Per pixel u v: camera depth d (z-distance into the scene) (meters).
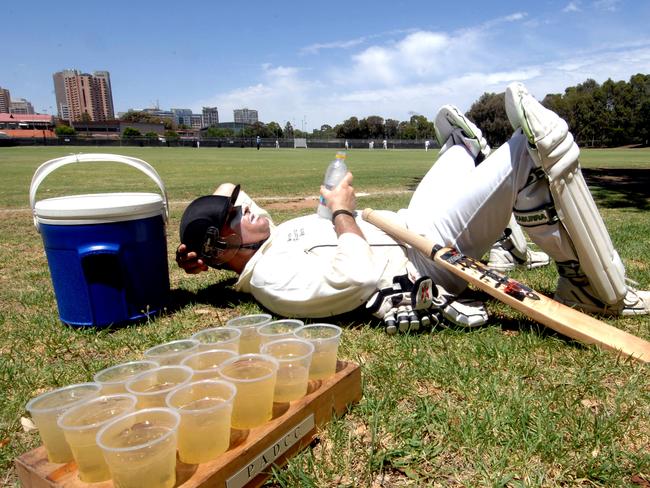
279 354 1.83
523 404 1.88
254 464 1.47
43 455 1.44
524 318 2.88
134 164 2.95
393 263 2.76
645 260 4.31
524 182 2.61
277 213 8.38
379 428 1.81
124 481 1.23
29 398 2.12
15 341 2.76
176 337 2.74
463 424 1.76
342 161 2.99
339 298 2.53
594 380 2.06
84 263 2.72
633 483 1.50
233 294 3.56
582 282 2.78
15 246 5.86
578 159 2.40
